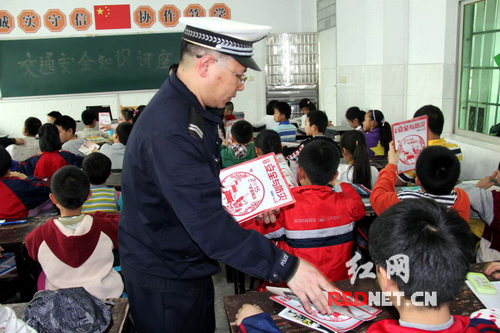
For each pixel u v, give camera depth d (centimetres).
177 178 94
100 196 227
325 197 162
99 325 109
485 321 83
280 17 745
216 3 730
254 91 754
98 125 571
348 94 615
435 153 171
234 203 117
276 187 118
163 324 115
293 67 735
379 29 505
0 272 224
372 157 353
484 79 383
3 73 718
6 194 235
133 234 111
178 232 110
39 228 169
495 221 196
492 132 375
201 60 101
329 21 668
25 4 704
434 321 79
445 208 83
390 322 84
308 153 171
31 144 438
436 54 432
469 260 78
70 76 731
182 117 100
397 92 504
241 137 331
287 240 163
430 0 439
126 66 737
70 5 712
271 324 97
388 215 82
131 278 114
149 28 730
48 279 167
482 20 380
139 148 101
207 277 120
